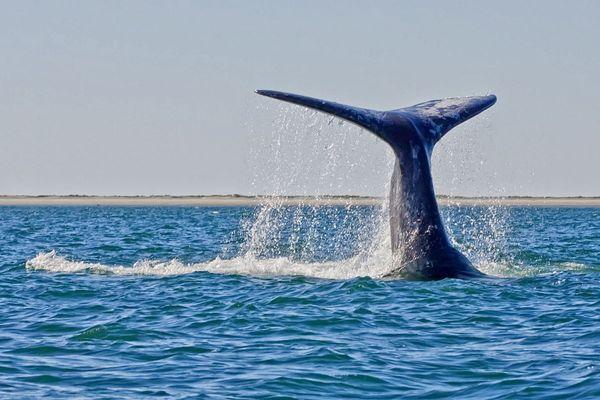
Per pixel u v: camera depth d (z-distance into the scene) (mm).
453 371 40844
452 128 60812
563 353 43594
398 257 62250
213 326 50938
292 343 46438
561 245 115062
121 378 39906
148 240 130000
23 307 58219
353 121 58594
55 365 42281
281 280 66312
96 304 58656
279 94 57781
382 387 38594
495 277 64250
